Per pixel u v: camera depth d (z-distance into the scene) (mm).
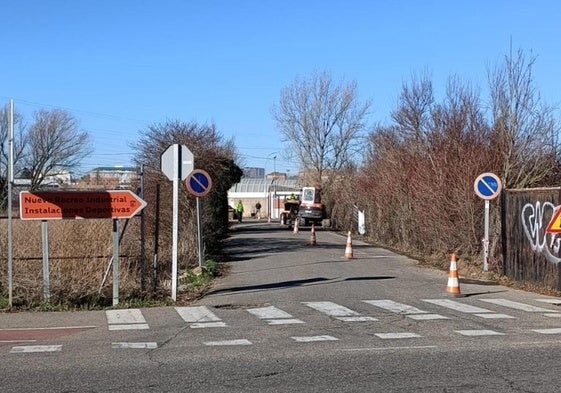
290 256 24469
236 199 87875
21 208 12719
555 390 6742
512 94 20312
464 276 18234
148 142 26969
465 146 21250
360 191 38875
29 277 13492
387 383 7059
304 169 59125
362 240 35656
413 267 20703
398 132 33906
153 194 23391
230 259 23672
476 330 10273
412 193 26422
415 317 11594
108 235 15188
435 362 8031
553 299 13977
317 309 12586
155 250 14531
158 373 7598
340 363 8023
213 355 8555
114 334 10172
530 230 16234
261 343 9359
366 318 11516
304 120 58531
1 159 58094
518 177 19984
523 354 8445
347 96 58281
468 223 20484
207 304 13414
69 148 75812
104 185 27875
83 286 13633
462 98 23891
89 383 7172
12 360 8328
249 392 6770
